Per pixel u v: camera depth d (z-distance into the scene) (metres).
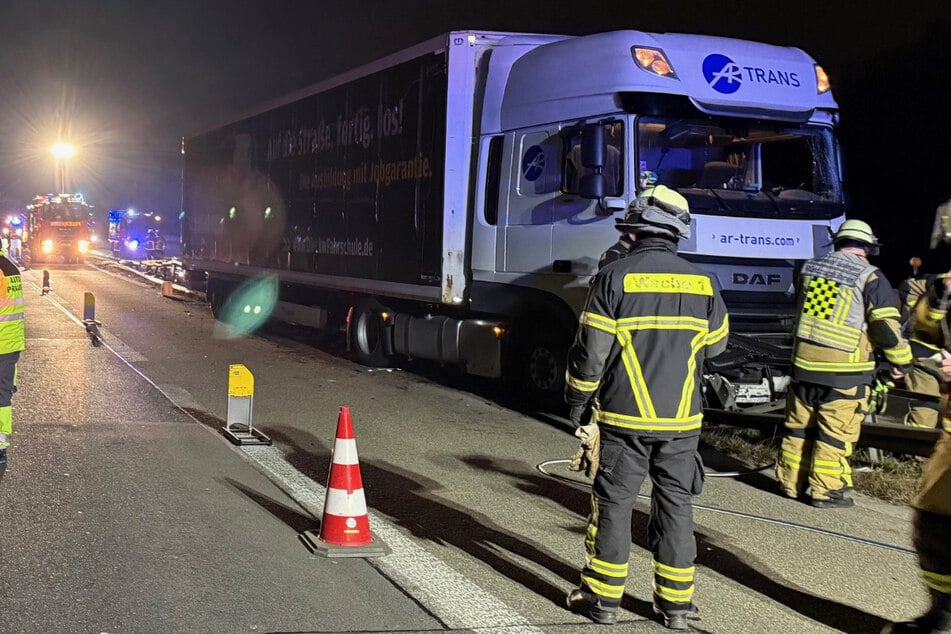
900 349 6.29
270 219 15.62
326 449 7.96
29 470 6.73
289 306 15.45
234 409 8.20
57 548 5.18
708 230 8.27
